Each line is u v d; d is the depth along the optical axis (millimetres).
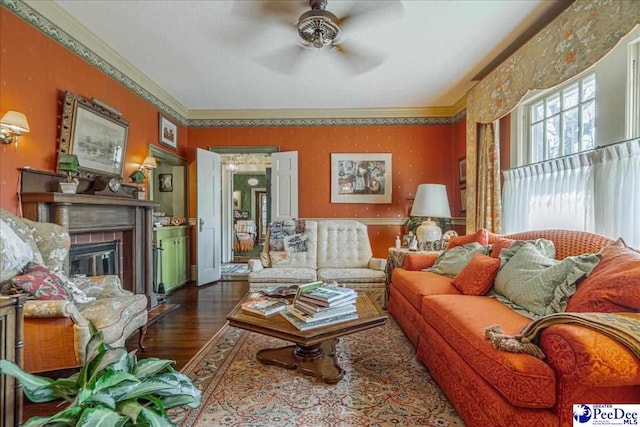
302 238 4188
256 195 11812
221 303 3963
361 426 1655
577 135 2648
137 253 3490
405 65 3465
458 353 1698
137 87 3775
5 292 1707
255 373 2201
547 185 2760
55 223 2361
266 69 3570
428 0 2385
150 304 3619
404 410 1785
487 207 3588
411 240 3941
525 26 2729
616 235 2051
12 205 2244
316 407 1816
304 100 4668
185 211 5195
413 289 2549
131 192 3500
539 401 1182
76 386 1053
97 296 2328
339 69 3549
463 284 2377
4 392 1153
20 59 2295
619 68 2104
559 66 2338
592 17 2037
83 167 2852
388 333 2938
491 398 1376
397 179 5082
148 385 1084
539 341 1292
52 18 2535
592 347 1073
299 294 2158
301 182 5141
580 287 1599
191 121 5195
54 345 1766
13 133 2164
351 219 5117
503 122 3543
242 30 2781
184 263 5043
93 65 3029
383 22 2633
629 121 2053
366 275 3666
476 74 3719
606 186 2123
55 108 2604
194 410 1785
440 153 5047
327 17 2246
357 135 5105
